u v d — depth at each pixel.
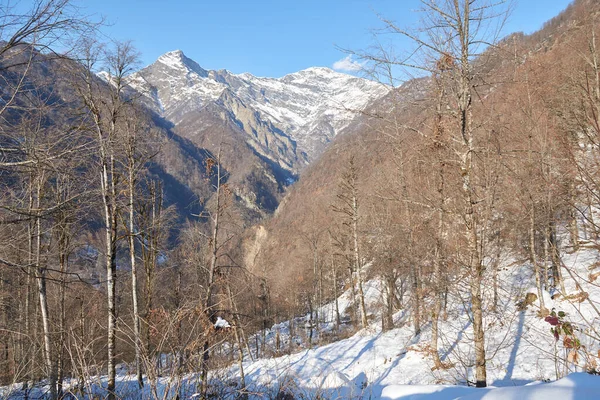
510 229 10.26
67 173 5.94
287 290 37.19
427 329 15.05
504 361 10.72
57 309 12.05
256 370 13.08
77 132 5.69
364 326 19.52
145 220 12.84
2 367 12.03
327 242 33.38
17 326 11.40
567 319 11.12
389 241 14.99
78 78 8.22
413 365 12.52
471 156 6.66
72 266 11.35
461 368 10.94
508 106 8.93
